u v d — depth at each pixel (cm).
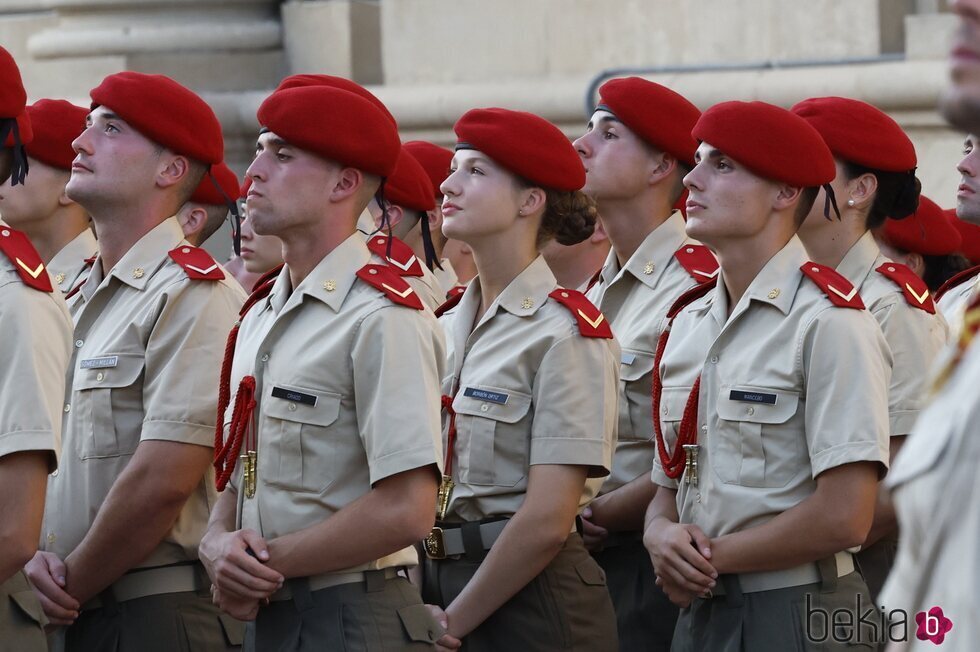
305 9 2719
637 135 1371
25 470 1017
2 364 1021
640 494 1269
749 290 1078
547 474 1149
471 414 1185
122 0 2708
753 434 1050
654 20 2273
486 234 1201
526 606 1166
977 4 548
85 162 1228
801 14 2111
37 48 2772
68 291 1355
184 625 1198
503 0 2452
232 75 2725
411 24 2566
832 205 1236
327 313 1039
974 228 1678
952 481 530
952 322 1414
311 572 1007
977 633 520
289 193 1045
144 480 1158
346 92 1067
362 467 1027
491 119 1206
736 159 1076
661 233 1373
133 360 1198
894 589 564
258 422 1046
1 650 1047
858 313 1045
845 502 1012
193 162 1259
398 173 1597
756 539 1035
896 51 2055
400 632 1031
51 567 1168
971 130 557
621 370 1321
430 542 1194
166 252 1237
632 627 1309
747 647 1050
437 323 1062
